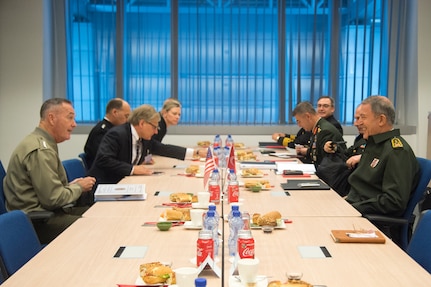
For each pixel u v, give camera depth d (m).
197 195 2.84
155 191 3.22
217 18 6.57
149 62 6.61
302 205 2.80
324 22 6.53
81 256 1.90
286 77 6.62
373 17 6.47
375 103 3.06
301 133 6.00
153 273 1.60
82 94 6.59
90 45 6.55
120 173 3.85
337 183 3.72
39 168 3.04
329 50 6.56
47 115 3.22
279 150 5.72
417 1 6.29
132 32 6.57
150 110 4.02
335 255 1.90
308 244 2.05
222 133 6.66
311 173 3.93
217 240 1.96
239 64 6.61
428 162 2.98
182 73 6.62
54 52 6.55
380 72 6.54
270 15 6.55
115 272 1.72
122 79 6.60
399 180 2.90
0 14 6.34
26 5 6.34
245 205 2.80
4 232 2.02
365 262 1.82
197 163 4.58
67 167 4.00
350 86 6.55
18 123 6.45
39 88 6.41
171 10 6.56
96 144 4.80
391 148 2.98
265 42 6.58
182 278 1.49
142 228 2.30
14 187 3.08
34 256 2.01
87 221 2.44
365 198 3.11
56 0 6.48
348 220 2.46
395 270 1.74
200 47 6.59
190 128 6.64
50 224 3.11
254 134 6.66
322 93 6.60
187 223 2.33
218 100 6.65
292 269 1.75
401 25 6.47
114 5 6.51
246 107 6.65
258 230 2.26
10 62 6.39
